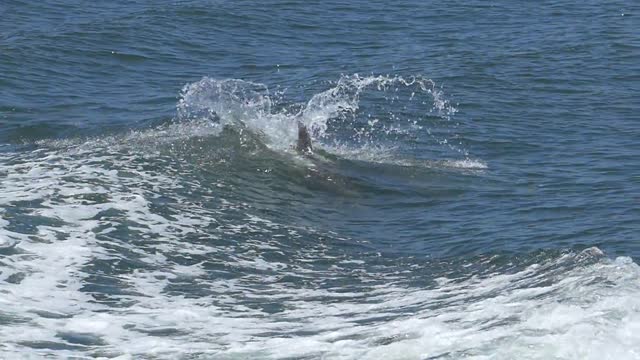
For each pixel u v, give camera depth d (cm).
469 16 13150
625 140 8044
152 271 5391
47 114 8538
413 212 6475
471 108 9038
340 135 8131
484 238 5881
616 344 4081
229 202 6525
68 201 6231
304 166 7244
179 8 12794
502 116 8806
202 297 5094
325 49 11450
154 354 4375
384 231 6138
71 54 10588
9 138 7794
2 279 5134
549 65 10512
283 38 11919
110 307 4909
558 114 8856
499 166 7444
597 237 5778
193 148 7431
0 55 10188
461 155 7731
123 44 11100
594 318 4291
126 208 6200
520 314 4519
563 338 4159
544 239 5784
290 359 4284
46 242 5631
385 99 9269
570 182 6994
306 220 6306
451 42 11706
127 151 7331
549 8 13588
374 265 5584
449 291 5084
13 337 4516
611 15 13050
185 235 5912
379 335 4469
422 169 7338
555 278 5034
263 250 5778
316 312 4891
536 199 6638
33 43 10725
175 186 6681
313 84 9806
